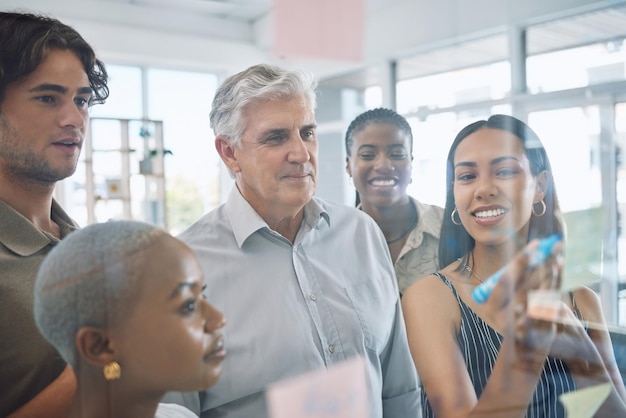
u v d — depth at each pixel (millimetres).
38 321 442
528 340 680
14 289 497
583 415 666
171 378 436
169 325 427
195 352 442
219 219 588
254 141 590
